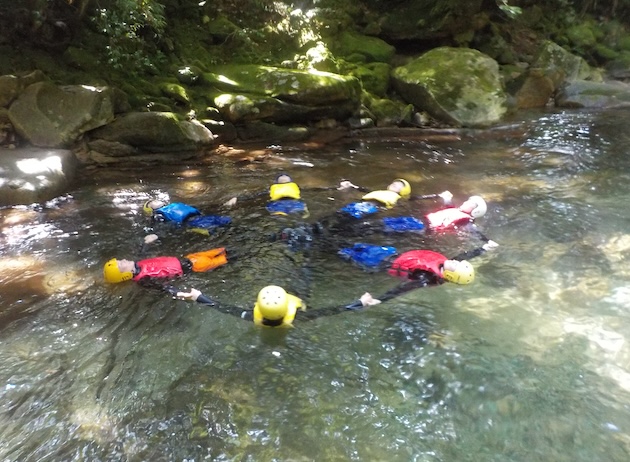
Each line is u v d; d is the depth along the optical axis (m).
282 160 7.57
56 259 4.67
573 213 5.52
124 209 5.75
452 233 5.04
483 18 11.83
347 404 3.02
